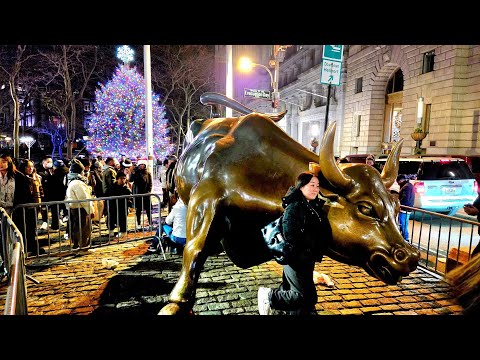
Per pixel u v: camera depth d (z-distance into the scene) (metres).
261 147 3.41
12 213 5.50
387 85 26.16
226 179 3.29
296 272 3.04
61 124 43.19
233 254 3.62
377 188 2.88
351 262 2.99
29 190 6.12
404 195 7.72
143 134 22.91
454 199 10.03
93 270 5.31
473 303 1.16
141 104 22.75
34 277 5.02
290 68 44.94
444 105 19.44
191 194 3.42
